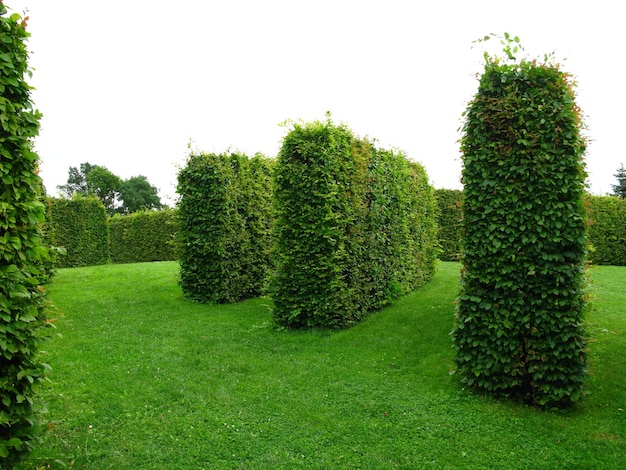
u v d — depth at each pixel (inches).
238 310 380.8
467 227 218.5
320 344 289.0
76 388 213.6
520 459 160.9
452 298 389.7
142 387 217.8
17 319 130.1
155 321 335.0
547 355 199.8
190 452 164.9
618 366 226.1
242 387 223.9
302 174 318.0
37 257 139.9
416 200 471.2
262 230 454.0
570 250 201.5
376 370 246.2
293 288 322.0
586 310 202.4
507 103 206.7
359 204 338.0
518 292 205.2
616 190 1259.8
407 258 426.6
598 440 171.5
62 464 136.6
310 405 204.5
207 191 408.5
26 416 134.3
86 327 311.4
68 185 2743.6
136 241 943.7
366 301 345.4
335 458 162.7
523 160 204.5
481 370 211.8
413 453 165.8
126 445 167.8
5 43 129.9
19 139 131.6
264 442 173.6
